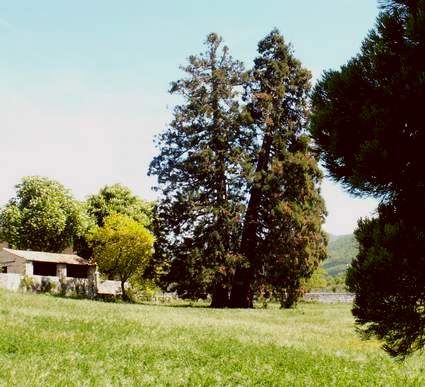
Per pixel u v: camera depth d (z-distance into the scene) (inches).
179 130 1993.1
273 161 1867.6
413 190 366.0
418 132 362.0
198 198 1878.7
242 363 512.4
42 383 355.9
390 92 365.4
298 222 1796.3
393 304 344.5
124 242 2240.4
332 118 415.2
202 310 1489.9
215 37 2014.0
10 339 530.3
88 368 420.8
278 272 1831.9
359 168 370.6
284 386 414.9
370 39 407.5
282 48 1991.9
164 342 631.8
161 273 2020.2
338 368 528.1
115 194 3196.4
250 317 1290.6
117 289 2529.5
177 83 2001.7
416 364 598.2
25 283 1982.0
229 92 1983.3
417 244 333.4
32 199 2800.2
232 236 1856.5
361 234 368.8
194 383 397.4
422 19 364.2
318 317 1368.1
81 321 791.7
